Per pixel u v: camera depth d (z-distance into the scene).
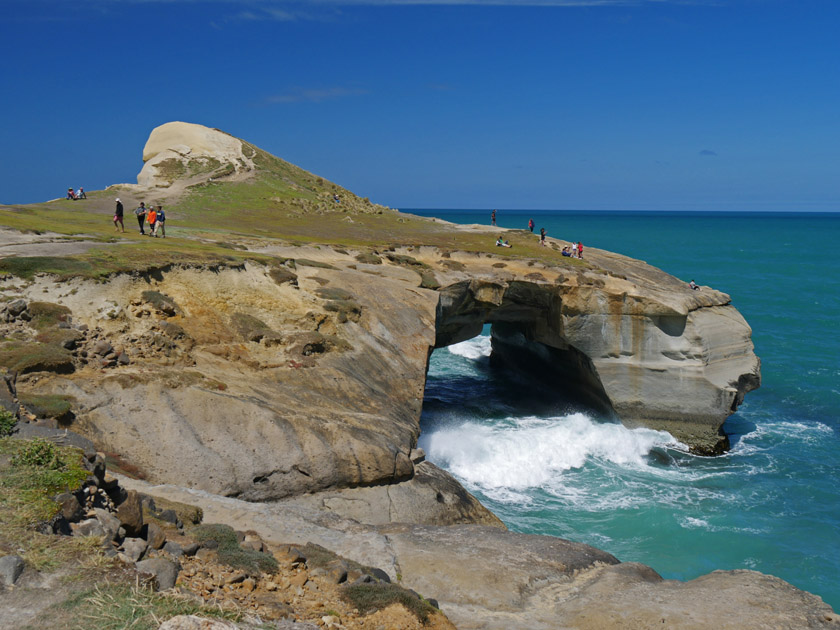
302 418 19.12
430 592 11.93
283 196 57.97
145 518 10.61
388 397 23.59
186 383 18.69
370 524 16.53
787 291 76.50
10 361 17.03
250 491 17.27
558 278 35.06
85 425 16.50
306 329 24.84
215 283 25.02
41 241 25.75
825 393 40.16
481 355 50.19
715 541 22.92
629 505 25.58
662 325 33.81
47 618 7.01
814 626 10.97
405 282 32.19
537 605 11.88
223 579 9.37
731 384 33.25
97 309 20.77
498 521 20.33
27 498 8.77
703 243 150.00
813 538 23.20
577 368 37.66
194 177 59.53
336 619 9.12
